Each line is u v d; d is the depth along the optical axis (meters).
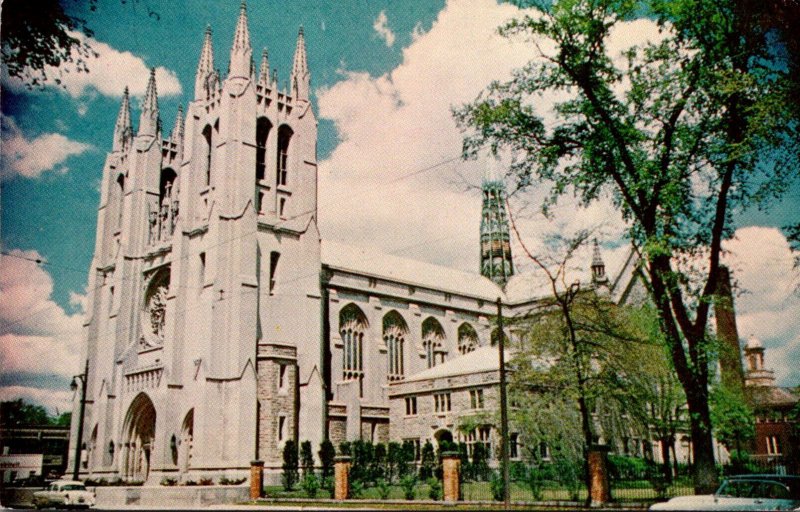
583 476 41.22
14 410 96.69
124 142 93.56
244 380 65.81
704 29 32.41
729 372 54.81
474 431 65.62
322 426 69.88
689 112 34.06
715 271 32.91
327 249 88.31
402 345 89.50
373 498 46.75
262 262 72.81
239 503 47.94
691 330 32.94
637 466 54.00
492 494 40.78
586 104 36.12
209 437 64.62
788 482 24.61
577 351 38.78
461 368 72.75
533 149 37.84
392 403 76.88
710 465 31.45
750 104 31.84
